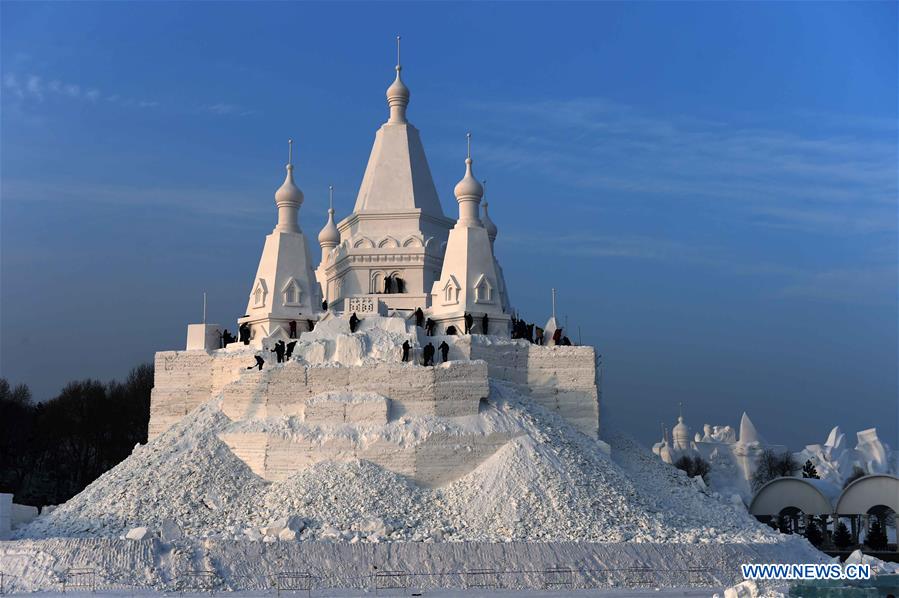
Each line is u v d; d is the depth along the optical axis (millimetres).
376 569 76000
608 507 86312
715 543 81375
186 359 109125
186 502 86312
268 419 94625
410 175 124750
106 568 74312
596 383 105000
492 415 93938
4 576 74250
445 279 111875
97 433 147875
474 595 71875
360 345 100000
